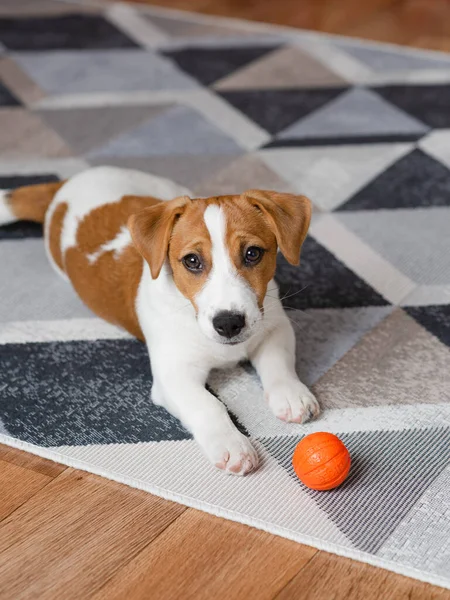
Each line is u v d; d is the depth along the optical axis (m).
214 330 0.92
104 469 0.94
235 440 0.93
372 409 0.99
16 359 1.07
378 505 0.90
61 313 1.13
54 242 1.15
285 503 0.90
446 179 1.35
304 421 0.98
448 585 0.83
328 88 1.57
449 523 0.88
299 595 0.84
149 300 1.01
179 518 0.90
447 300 1.14
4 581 0.86
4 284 1.18
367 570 0.85
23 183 1.35
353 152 1.41
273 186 1.34
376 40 1.72
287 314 1.12
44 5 1.87
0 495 0.93
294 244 0.96
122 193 1.14
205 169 1.38
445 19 1.80
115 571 0.86
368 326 1.10
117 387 1.04
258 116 1.50
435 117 1.49
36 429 0.99
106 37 1.74
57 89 1.57
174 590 0.84
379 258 1.21
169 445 0.96
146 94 1.56
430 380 1.03
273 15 1.83
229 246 0.93
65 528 0.90
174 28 1.78
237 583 0.85
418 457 0.94
